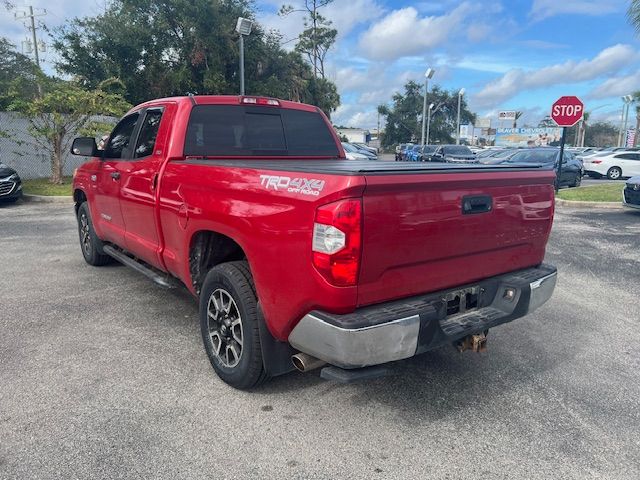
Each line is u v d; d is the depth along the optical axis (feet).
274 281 9.96
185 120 14.29
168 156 13.92
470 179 10.34
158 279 15.49
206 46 90.48
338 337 8.94
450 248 10.30
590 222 37.70
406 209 9.33
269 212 9.87
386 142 248.32
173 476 8.88
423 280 10.07
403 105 241.55
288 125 16.57
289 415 10.88
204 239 12.71
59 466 9.05
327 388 12.07
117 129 18.02
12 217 36.52
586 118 242.99
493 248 11.27
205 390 11.82
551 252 27.43
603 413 11.23
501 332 16.01
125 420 10.53
